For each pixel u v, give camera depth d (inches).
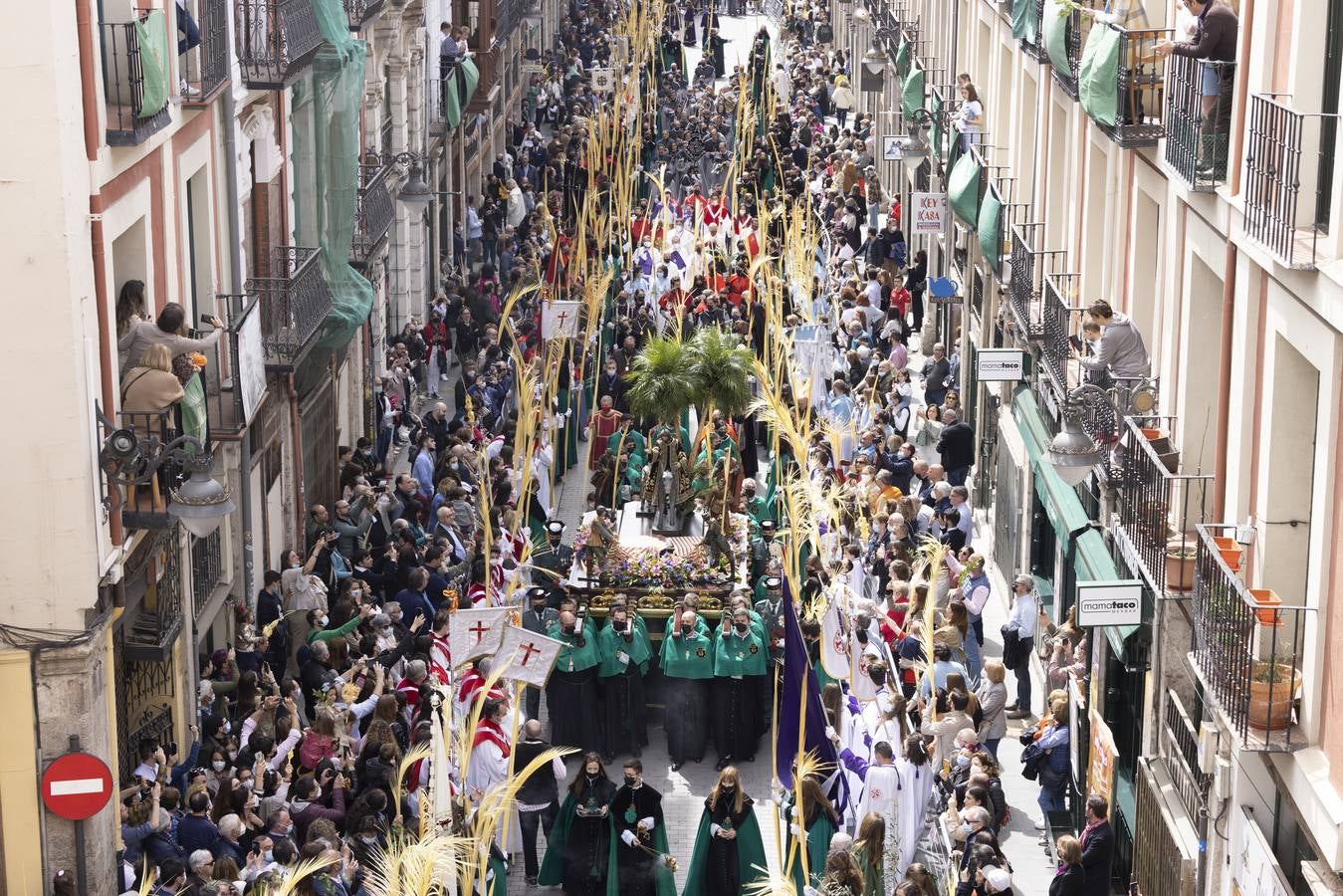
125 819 965.2
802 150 3115.2
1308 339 804.0
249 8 1338.6
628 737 1318.9
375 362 1967.3
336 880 901.8
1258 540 883.4
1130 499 1039.6
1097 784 1096.8
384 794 978.1
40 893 924.6
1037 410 1439.5
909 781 1053.2
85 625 920.3
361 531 1481.3
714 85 4069.9
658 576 1368.1
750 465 1831.9
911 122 2272.4
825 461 1578.5
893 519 1424.7
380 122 2048.5
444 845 823.1
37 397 895.7
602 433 1811.0
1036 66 1563.7
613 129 2908.5
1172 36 1080.8
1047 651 1337.4
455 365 2303.2
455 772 1063.6
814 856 1058.1
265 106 1411.2
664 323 2135.8
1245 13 899.4
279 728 1073.5
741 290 2214.6
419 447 1754.4
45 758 922.1
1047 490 1322.6
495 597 1301.7
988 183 1670.8
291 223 1521.9
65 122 884.6
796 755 1015.6
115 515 944.9
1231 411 930.7
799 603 1325.0
